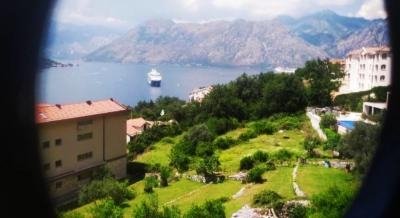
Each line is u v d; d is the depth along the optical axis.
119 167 44.59
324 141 45.38
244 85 76.56
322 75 87.19
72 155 37.81
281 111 69.25
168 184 40.47
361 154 24.75
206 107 72.12
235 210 26.45
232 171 41.50
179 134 67.12
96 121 40.75
